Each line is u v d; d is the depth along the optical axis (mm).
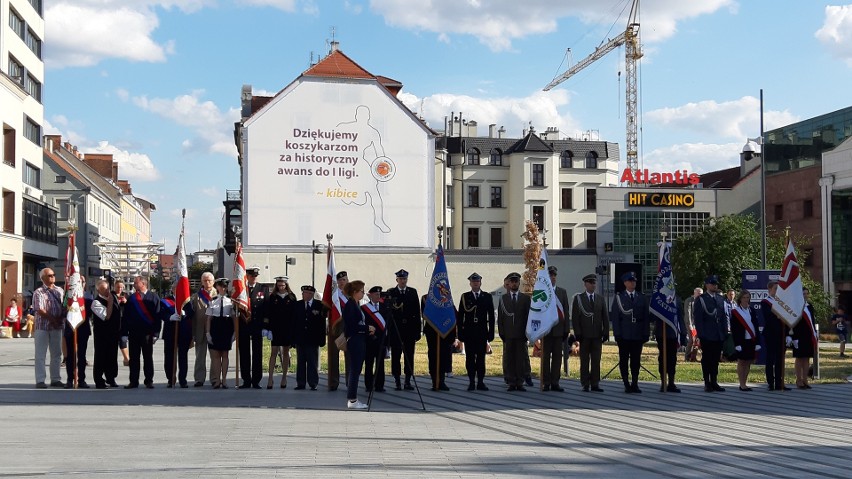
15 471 8953
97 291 18766
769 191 67938
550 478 8875
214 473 8898
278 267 56344
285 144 56781
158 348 35281
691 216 71688
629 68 120750
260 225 56281
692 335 27016
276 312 18219
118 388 18172
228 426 12469
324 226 57156
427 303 18047
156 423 12766
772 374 18469
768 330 18500
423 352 30500
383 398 16516
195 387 18562
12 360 27203
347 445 10812
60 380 18594
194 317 18641
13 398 16062
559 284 64562
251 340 18500
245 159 56281
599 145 90500
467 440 11320
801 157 64375
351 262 57531
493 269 61312
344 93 57688
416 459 9852
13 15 51594
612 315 17891
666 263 18219
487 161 86750
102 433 11719
